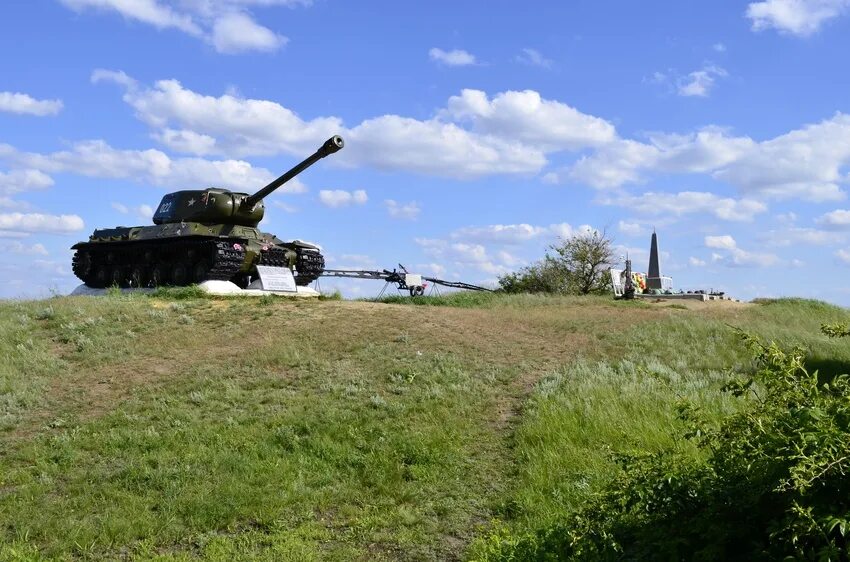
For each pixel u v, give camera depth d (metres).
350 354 12.73
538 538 5.62
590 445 8.24
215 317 15.20
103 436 9.23
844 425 3.79
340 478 8.17
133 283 22.05
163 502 7.49
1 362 12.18
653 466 4.83
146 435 9.16
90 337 13.65
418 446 8.80
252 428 9.36
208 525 7.10
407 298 21.30
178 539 6.88
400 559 6.39
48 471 8.29
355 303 17.30
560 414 9.38
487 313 16.86
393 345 13.23
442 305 20.06
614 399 9.60
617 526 4.87
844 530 3.25
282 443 8.99
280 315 15.38
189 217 20.92
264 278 19.83
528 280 28.41
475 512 7.29
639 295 24.25
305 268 22.55
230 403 10.39
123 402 10.52
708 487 4.29
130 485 7.89
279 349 12.74
